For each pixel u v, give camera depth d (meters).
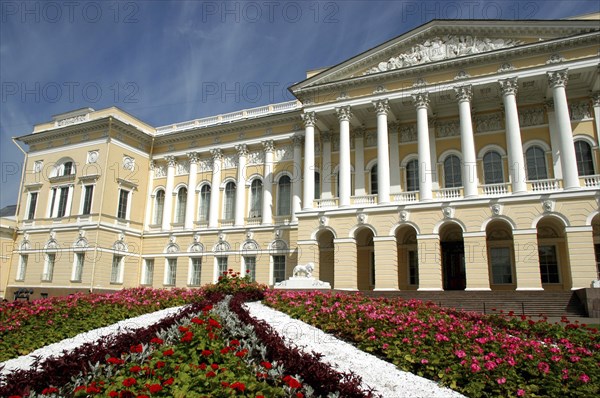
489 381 9.41
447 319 14.10
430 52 31.83
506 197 28.09
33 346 13.16
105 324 15.78
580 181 27.77
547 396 9.05
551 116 30.92
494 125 32.59
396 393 9.24
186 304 19.45
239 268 39.22
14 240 44.75
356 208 31.95
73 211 41.69
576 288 25.48
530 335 13.41
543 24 28.86
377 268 30.59
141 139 44.81
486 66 30.22
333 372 7.95
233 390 6.88
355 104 33.50
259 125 41.09
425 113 31.27
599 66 27.42
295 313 15.94
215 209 41.59
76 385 7.39
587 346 12.17
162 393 6.88
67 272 40.28
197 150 43.72
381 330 12.72
